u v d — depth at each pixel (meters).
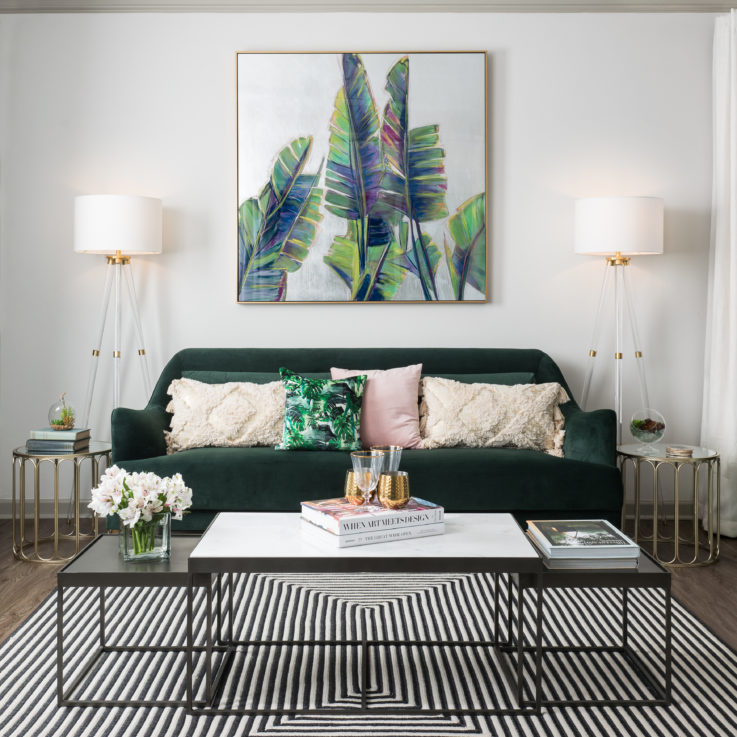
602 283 4.12
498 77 4.08
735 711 2.04
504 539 2.17
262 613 2.73
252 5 4.04
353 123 4.06
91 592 2.94
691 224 4.11
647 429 3.47
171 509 2.17
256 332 4.13
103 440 4.14
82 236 3.71
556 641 2.49
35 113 4.07
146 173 4.09
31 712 2.02
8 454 4.14
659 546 3.67
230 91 4.07
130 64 4.06
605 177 4.10
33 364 4.13
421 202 4.08
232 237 4.11
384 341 4.14
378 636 2.52
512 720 2.00
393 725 1.97
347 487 2.29
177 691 2.13
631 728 1.95
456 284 4.10
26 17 4.04
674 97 4.08
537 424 3.50
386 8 4.05
